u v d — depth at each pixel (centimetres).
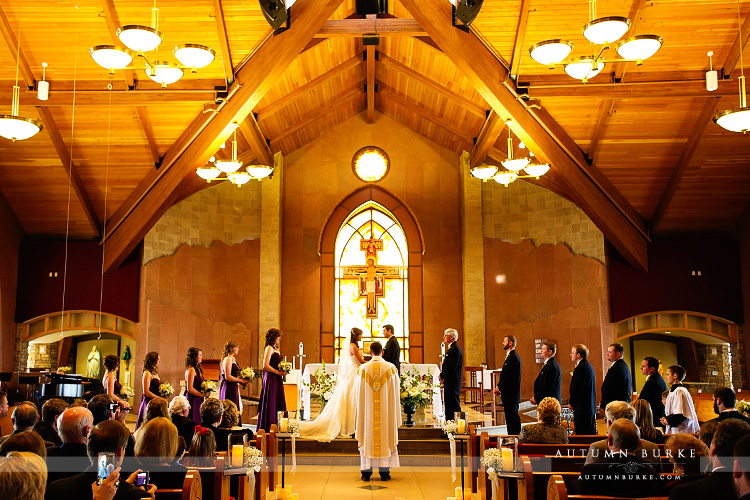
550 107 1158
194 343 1548
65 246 1416
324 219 1705
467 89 1355
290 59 1077
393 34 1104
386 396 820
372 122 1733
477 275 1634
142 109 1156
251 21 1011
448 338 976
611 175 1292
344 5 1257
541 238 1596
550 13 978
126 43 766
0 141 1190
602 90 1066
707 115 1131
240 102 1109
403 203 1711
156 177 1285
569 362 1512
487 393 1500
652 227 1405
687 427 776
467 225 1653
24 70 1045
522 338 1582
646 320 1447
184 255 1557
